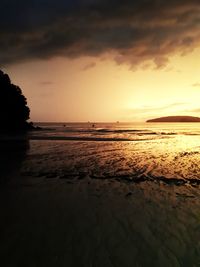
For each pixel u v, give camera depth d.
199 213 9.25
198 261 6.23
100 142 36.81
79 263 6.17
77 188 12.57
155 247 6.88
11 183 13.46
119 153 25.12
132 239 7.32
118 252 6.65
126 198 11.02
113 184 13.32
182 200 10.73
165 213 9.27
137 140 41.19
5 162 19.70
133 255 6.50
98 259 6.33
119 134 58.22
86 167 17.80
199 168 17.55
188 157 22.77
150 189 12.41
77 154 24.23
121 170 16.80
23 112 80.06
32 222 8.51
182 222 8.46
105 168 17.45
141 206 10.02
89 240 7.28
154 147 30.91
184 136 53.22
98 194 11.59
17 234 7.64
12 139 41.09
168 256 6.45
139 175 15.34
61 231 7.85
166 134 60.84
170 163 19.58
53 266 6.06
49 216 9.01
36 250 6.75
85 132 67.25
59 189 12.38
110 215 9.10
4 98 70.19
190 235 7.54
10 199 10.87
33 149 27.95
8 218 8.84
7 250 6.76
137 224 8.33
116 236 7.52
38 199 10.88
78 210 9.59
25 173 15.79
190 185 13.11
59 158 21.81
